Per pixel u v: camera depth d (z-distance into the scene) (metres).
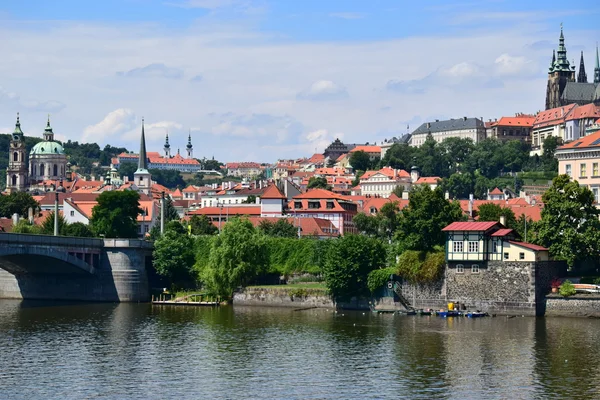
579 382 168.38
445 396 159.50
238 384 167.88
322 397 158.88
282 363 185.50
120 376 174.00
